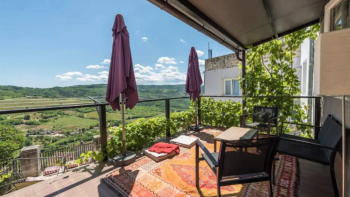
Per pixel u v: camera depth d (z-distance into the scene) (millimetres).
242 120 3465
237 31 3268
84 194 1790
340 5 1876
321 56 938
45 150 4148
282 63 3799
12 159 3840
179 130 4258
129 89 2412
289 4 2545
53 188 1894
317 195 1714
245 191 1797
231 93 7344
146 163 2482
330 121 2146
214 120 4562
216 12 2496
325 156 1799
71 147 3965
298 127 3654
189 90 4184
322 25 2898
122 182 1995
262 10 2541
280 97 3689
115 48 2316
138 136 3027
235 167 1440
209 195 1739
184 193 1776
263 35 3572
